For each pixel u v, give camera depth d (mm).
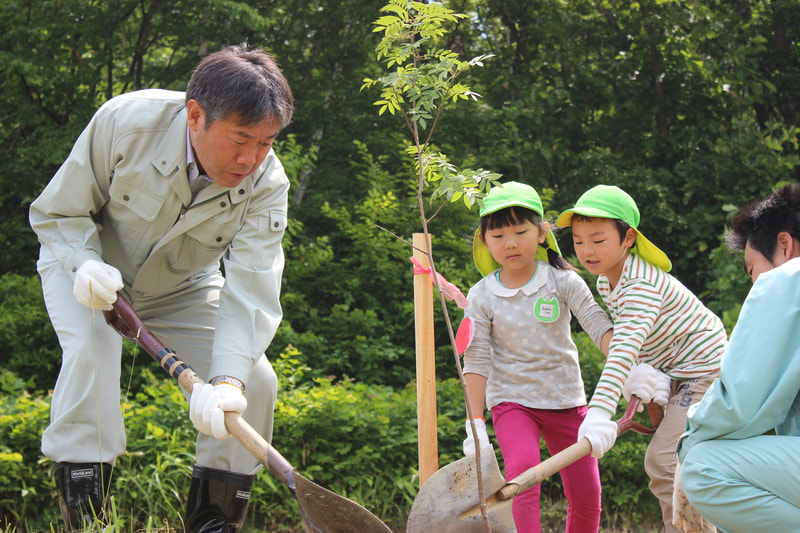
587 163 9219
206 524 2938
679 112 9766
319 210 9148
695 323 3023
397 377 7652
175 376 2482
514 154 9227
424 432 2816
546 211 8164
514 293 3250
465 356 3250
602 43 10375
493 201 3164
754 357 2184
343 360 7480
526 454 3027
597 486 3195
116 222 2904
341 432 5230
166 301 3158
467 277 7637
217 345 2664
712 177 9180
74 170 2777
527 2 10281
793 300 2182
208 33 9820
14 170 8984
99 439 2721
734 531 2262
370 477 5129
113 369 2855
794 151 9953
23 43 9156
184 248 2906
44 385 7367
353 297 8164
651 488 3012
